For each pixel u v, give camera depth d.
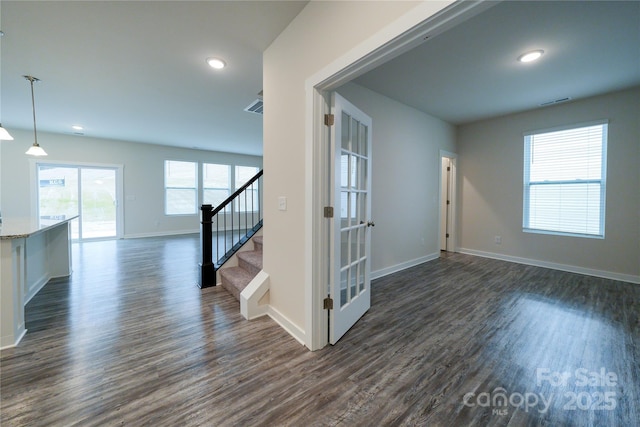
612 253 3.72
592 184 3.89
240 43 2.50
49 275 3.64
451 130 5.22
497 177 4.86
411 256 4.46
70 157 6.30
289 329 2.28
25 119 4.94
